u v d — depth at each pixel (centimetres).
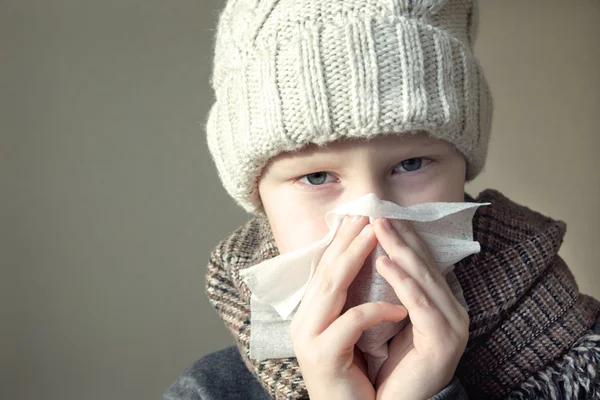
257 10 64
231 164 67
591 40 110
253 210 71
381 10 61
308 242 63
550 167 111
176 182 102
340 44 60
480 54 110
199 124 103
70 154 98
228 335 105
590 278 110
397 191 62
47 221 97
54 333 97
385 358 62
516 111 111
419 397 60
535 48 111
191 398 77
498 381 66
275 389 68
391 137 60
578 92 111
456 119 61
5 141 95
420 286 60
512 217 71
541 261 68
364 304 60
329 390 61
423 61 61
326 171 62
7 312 95
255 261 76
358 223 61
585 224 111
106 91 99
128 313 100
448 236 62
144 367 101
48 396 97
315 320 61
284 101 61
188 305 103
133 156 100
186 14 102
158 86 101
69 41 97
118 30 99
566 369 64
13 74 95
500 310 66
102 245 99
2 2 95
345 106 60
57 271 97
